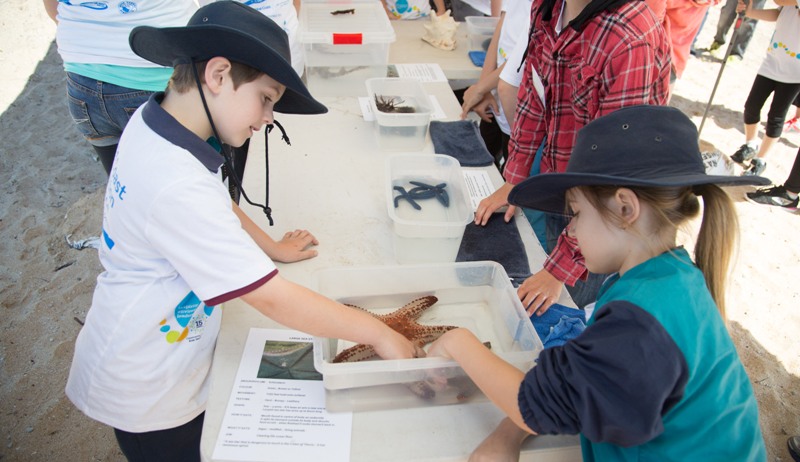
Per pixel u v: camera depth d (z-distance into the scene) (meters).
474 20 2.96
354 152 2.01
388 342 1.15
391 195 1.59
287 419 1.08
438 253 1.55
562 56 1.43
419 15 3.31
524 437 1.06
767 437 2.25
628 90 1.30
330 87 2.43
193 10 2.17
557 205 1.14
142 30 0.95
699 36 5.50
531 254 1.66
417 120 1.98
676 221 0.89
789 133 4.23
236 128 1.06
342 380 1.09
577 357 0.82
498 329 1.37
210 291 1.02
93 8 1.88
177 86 1.03
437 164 1.83
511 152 1.78
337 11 2.66
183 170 0.98
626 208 0.88
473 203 1.83
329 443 1.04
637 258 0.92
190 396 1.25
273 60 0.96
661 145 0.87
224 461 1.01
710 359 0.83
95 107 2.07
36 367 2.33
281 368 1.20
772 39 3.46
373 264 1.53
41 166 3.46
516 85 2.21
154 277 1.10
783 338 2.69
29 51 4.68
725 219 0.89
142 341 1.15
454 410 1.13
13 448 2.04
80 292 2.67
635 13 1.29
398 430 1.08
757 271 3.05
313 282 1.31
